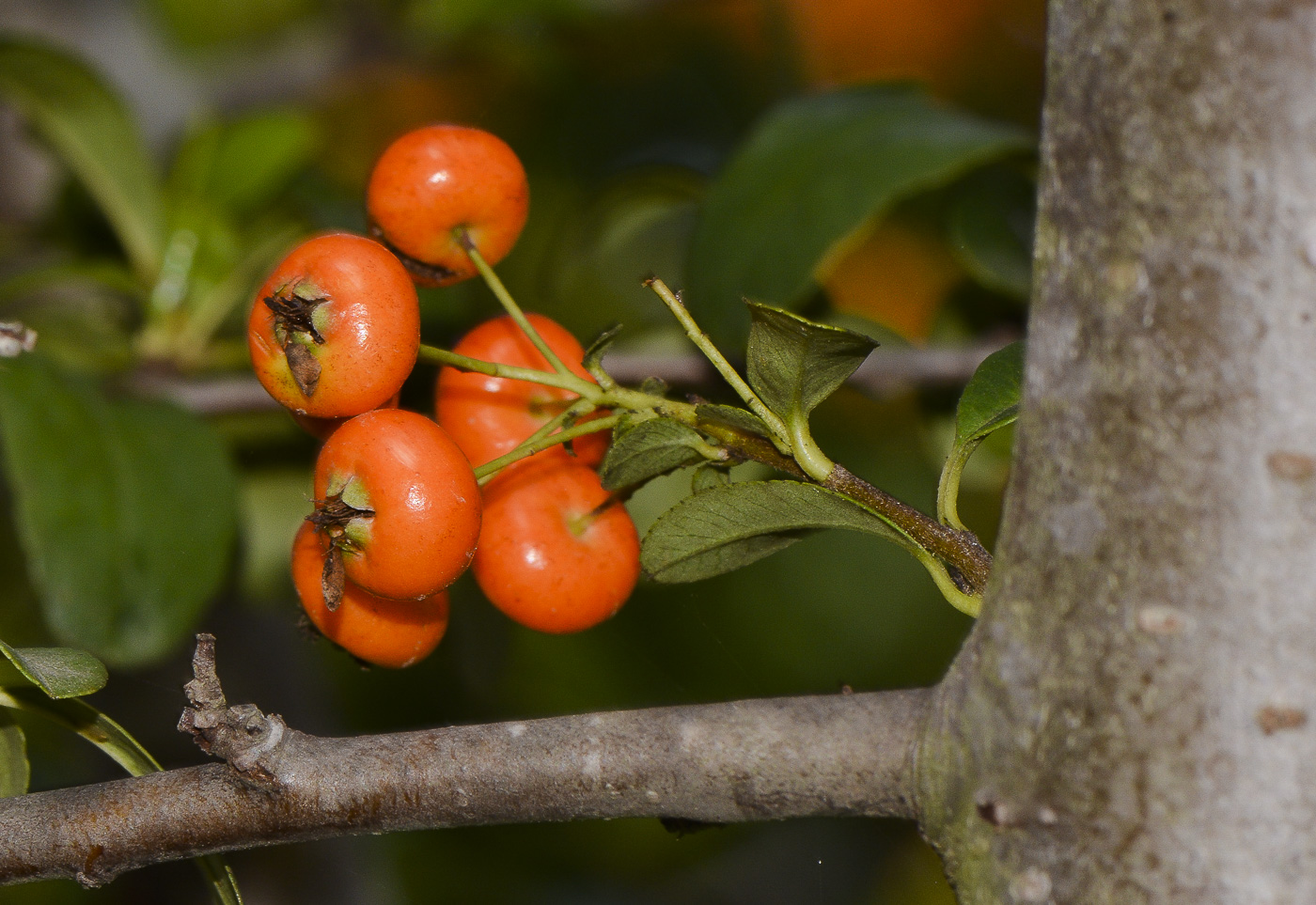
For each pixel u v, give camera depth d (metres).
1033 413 0.22
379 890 0.37
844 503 0.24
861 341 0.23
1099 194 0.22
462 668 0.41
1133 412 0.22
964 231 0.32
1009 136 0.29
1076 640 0.22
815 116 0.29
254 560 0.35
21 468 0.28
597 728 0.23
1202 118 0.22
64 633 0.28
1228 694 0.22
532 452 0.24
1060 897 0.22
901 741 0.23
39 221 0.39
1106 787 0.22
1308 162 0.22
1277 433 0.22
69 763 0.38
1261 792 0.22
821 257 0.28
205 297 0.34
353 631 0.24
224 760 0.24
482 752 0.23
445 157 0.24
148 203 0.34
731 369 0.24
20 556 0.37
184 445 0.29
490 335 0.25
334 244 0.24
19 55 0.31
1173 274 0.22
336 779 0.23
